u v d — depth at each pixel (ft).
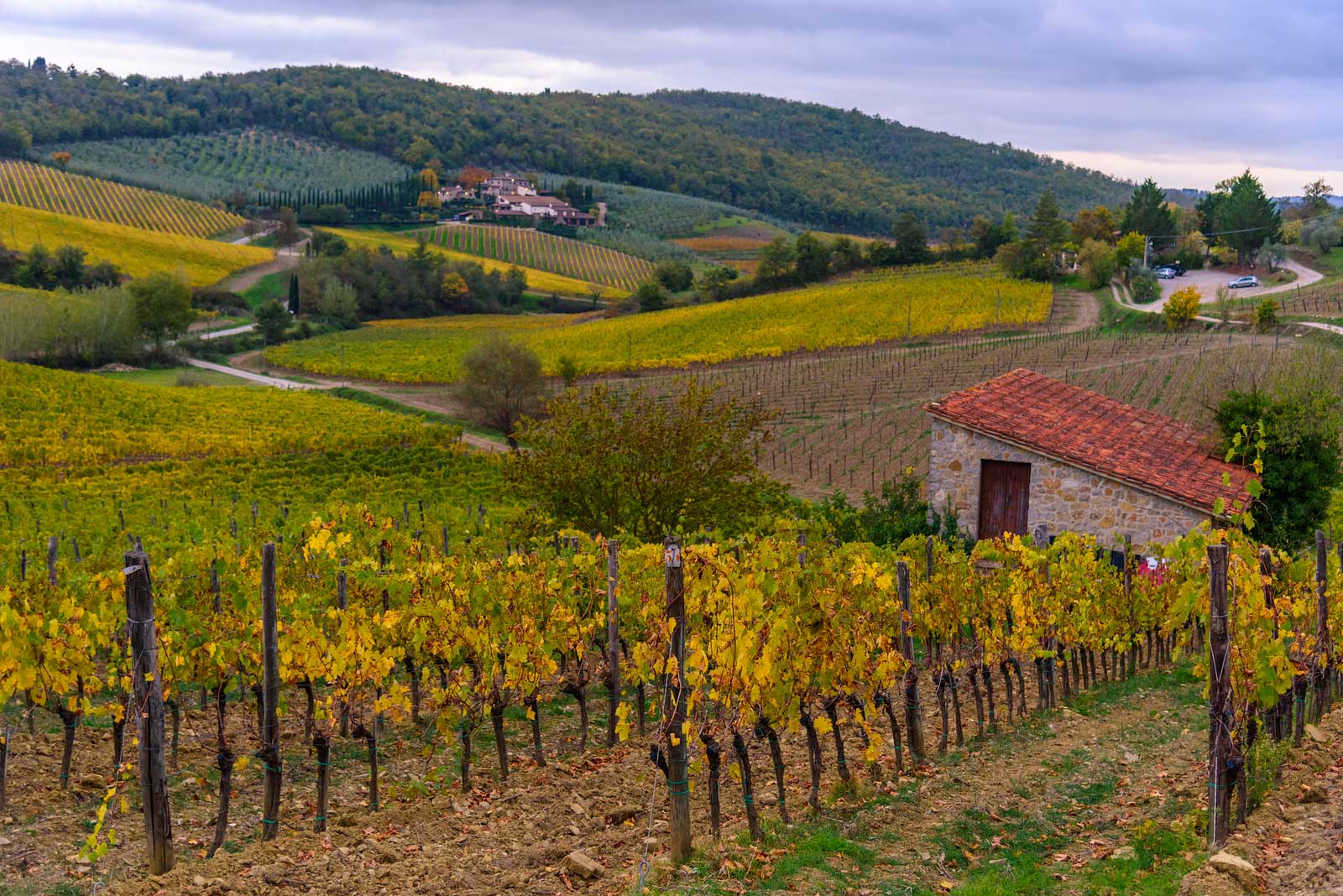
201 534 49.32
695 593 25.41
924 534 66.49
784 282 378.12
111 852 23.75
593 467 65.62
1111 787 27.99
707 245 611.06
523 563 36.09
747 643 23.07
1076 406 76.02
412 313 394.73
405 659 35.17
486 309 411.54
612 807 27.30
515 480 68.13
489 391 189.57
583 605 37.29
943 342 234.17
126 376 253.85
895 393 177.17
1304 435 67.67
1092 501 63.10
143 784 22.07
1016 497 65.36
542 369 231.71
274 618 24.11
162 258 412.36
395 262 410.11
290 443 151.23
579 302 436.35
